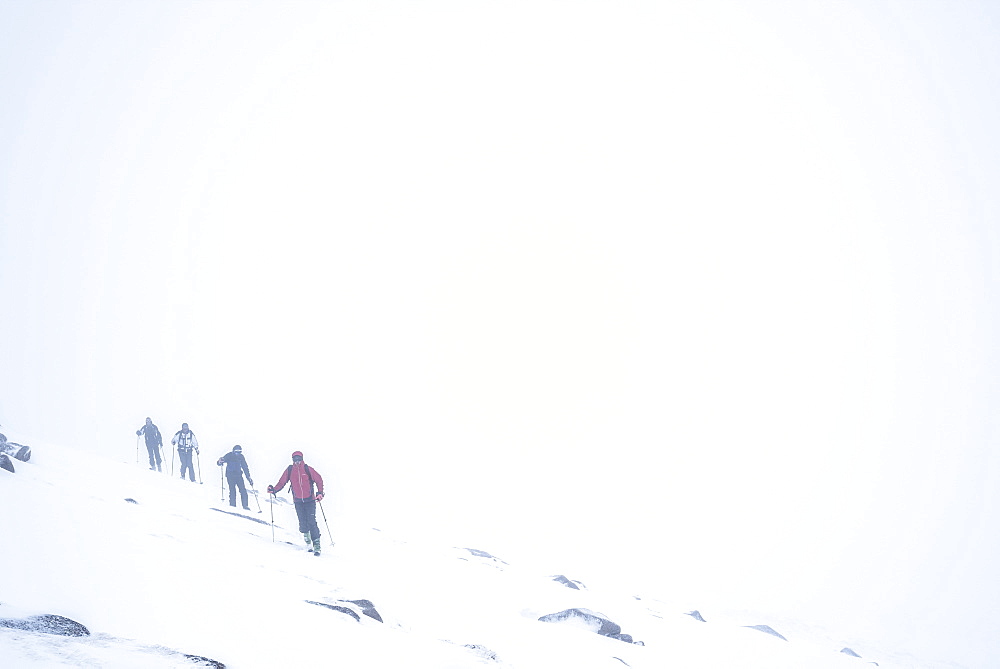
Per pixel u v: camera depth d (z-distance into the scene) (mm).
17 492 8945
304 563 10602
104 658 4438
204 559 8266
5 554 6219
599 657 8938
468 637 8211
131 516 9836
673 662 10281
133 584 6344
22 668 3996
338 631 6621
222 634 5668
